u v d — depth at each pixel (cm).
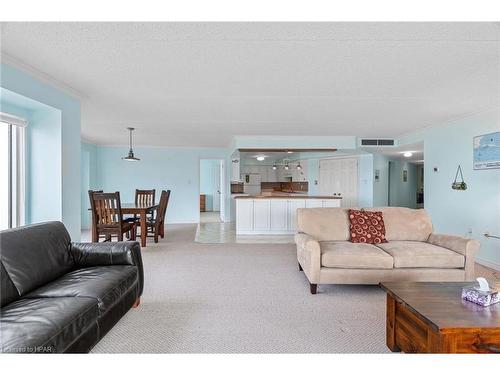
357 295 304
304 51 240
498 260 392
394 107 409
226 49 238
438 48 234
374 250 313
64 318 158
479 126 428
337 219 373
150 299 290
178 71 285
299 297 298
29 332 141
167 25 202
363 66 271
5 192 333
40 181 338
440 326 153
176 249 508
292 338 219
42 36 220
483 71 282
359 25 199
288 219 662
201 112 443
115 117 479
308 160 933
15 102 301
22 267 203
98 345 207
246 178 1112
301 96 362
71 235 356
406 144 632
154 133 638
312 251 303
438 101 379
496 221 397
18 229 223
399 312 196
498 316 164
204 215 1075
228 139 729
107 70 285
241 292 309
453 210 477
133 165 852
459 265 304
